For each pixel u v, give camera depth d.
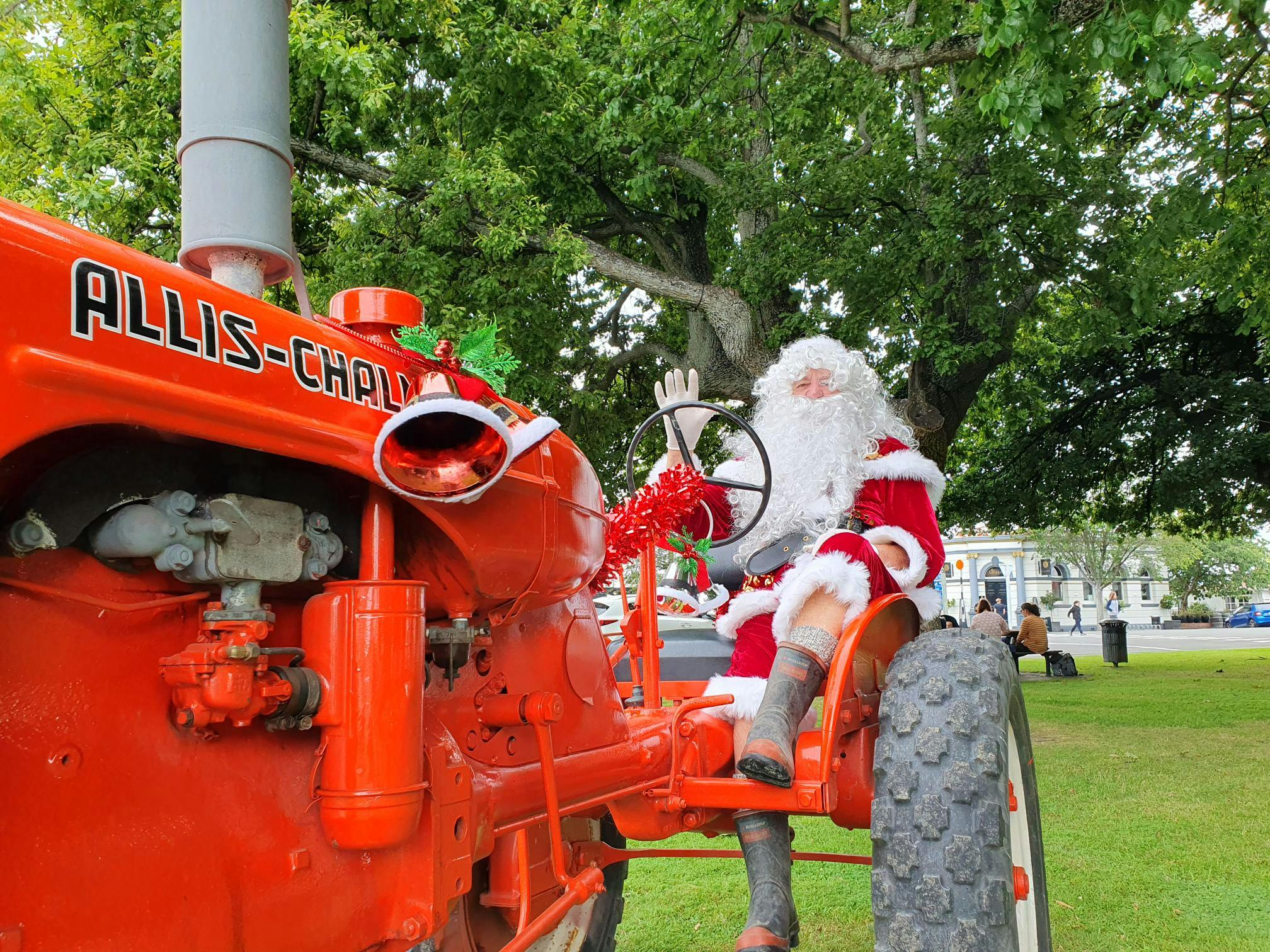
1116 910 3.90
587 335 13.65
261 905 1.36
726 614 3.01
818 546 2.74
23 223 1.11
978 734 2.24
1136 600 67.06
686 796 2.46
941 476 3.03
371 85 8.66
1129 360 16.52
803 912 3.98
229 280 1.98
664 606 4.43
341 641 1.45
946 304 10.99
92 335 1.14
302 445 1.37
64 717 1.20
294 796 1.44
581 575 2.08
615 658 3.15
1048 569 64.56
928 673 2.39
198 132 1.99
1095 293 11.64
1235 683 14.83
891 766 2.25
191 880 1.29
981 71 7.36
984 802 2.16
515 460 1.73
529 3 10.93
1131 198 10.91
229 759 1.37
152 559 1.29
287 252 2.07
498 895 2.12
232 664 1.29
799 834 5.49
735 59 11.15
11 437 1.04
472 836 1.70
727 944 3.66
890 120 12.78
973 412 17.25
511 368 1.76
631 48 11.19
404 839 1.47
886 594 2.72
